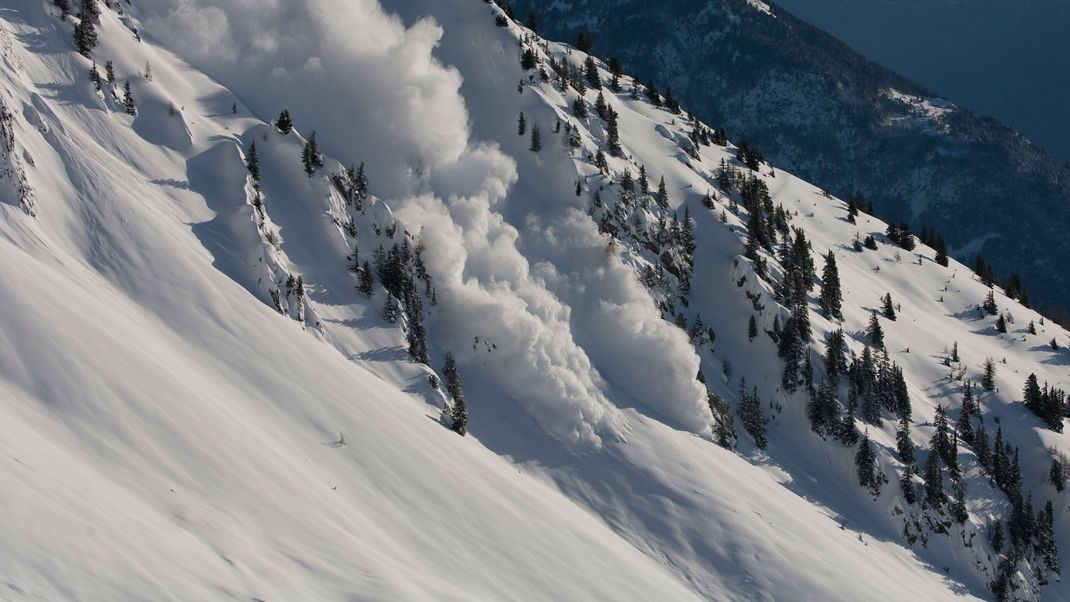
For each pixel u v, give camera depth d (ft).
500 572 189.37
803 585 256.73
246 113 327.47
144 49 320.91
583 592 196.54
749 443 350.43
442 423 265.54
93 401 158.51
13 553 108.27
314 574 143.64
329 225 301.22
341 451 203.72
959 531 351.67
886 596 264.93
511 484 232.12
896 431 377.30
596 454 290.15
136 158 275.80
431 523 195.11
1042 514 374.22
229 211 276.00
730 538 267.39
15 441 133.08
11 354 156.76
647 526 268.21
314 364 230.68
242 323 231.50
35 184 228.02
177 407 171.01
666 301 379.14
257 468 169.27
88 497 129.39
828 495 348.18
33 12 289.12
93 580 111.75
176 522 138.92
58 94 272.10
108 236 234.38
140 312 217.97
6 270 173.58
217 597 121.60
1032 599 347.56
